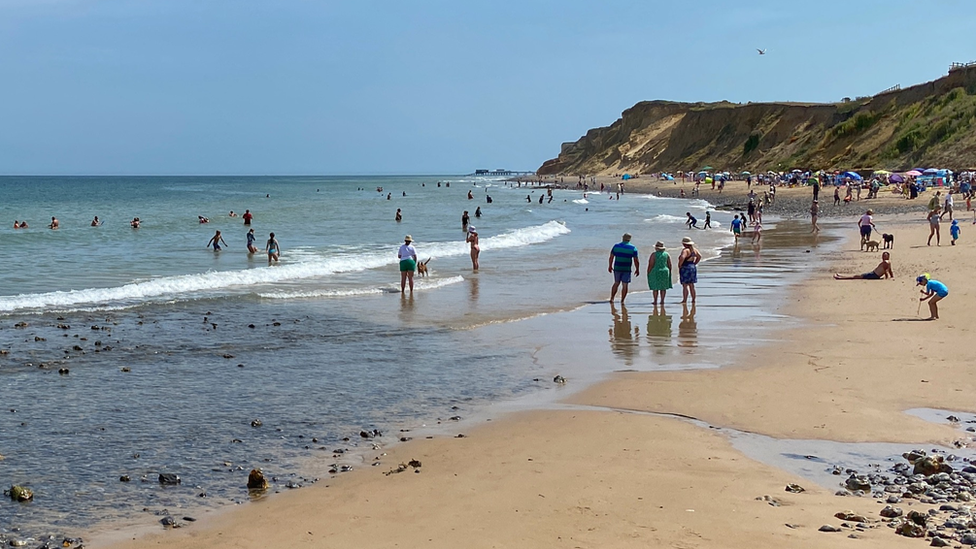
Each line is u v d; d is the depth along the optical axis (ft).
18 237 112.16
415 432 27.66
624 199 281.95
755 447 25.55
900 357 37.47
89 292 59.41
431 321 50.78
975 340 40.42
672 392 32.73
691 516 19.34
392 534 18.78
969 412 28.96
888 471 23.02
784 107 409.49
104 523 19.81
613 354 40.78
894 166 257.55
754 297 59.16
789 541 17.43
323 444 26.27
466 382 34.94
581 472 23.17
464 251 98.73
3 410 29.91
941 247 86.69
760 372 35.86
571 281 71.00
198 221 155.12
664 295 55.67
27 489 21.48
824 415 28.91
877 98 315.99
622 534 18.21
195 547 18.33
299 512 20.38
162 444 26.14
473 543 17.99
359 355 40.60
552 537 18.17
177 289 63.72
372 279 72.08
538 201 268.00
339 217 175.73
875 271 65.72
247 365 38.06
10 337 43.65
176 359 39.19
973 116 245.24
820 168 303.48
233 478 23.06
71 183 619.67
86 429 27.68
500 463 24.18
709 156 439.22
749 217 151.02
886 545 17.04
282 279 71.36
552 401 31.76
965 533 17.53
